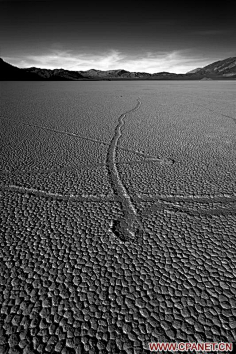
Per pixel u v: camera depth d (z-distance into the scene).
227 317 0.85
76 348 0.77
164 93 9.06
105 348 0.77
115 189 1.78
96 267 1.08
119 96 8.09
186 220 1.40
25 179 1.95
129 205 1.57
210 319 0.85
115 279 1.02
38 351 0.77
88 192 1.74
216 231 1.30
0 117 4.41
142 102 6.38
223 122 3.88
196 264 1.08
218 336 0.80
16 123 3.92
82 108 5.46
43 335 0.81
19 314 0.88
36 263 1.11
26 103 6.36
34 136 3.17
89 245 1.21
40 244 1.23
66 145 2.80
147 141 2.94
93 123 3.93
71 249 1.19
